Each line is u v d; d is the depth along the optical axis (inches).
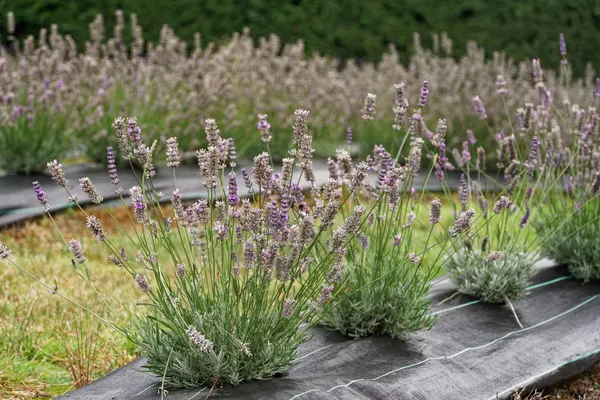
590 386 146.3
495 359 142.1
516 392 130.5
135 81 310.3
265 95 336.8
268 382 123.5
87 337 151.3
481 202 175.2
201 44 441.7
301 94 350.3
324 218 118.6
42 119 284.8
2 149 275.9
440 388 128.3
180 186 273.6
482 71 367.6
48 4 406.9
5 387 133.1
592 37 488.7
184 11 435.5
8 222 230.7
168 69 350.0
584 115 197.5
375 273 145.6
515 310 167.9
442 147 173.6
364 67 430.6
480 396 128.6
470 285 171.2
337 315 148.4
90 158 303.0
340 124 362.9
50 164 117.0
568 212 188.2
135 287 186.1
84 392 124.0
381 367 134.4
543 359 143.3
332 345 143.2
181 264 120.0
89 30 413.1
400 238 143.3
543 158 205.6
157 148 299.7
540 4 476.7
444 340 149.2
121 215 249.0
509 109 332.2
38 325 157.9
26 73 295.3
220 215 120.2
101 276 193.3
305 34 462.9
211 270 131.7
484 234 202.5
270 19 455.8
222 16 444.8
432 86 348.5
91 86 303.9
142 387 123.2
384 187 128.1
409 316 145.7
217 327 118.0
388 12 475.8
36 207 243.1
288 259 117.8
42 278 187.9
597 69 492.1
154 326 127.3
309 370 132.0
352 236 125.1
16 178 273.1
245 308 122.0
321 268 126.7
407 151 335.0
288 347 127.2
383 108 358.9
